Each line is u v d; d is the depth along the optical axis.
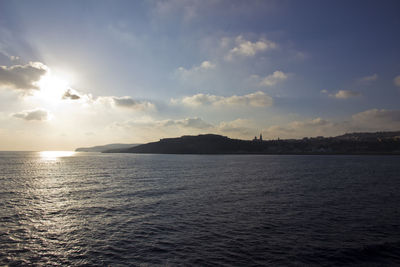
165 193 43.50
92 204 34.38
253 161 186.12
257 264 16.69
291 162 170.62
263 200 37.66
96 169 98.81
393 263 17.03
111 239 21.25
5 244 19.92
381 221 26.69
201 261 17.12
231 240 21.03
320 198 39.41
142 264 16.75
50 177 68.56
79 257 17.83
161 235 22.27
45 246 19.72
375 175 77.81
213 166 122.31
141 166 119.25
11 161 164.38
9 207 31.98
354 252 18.66
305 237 21.73
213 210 31.27
